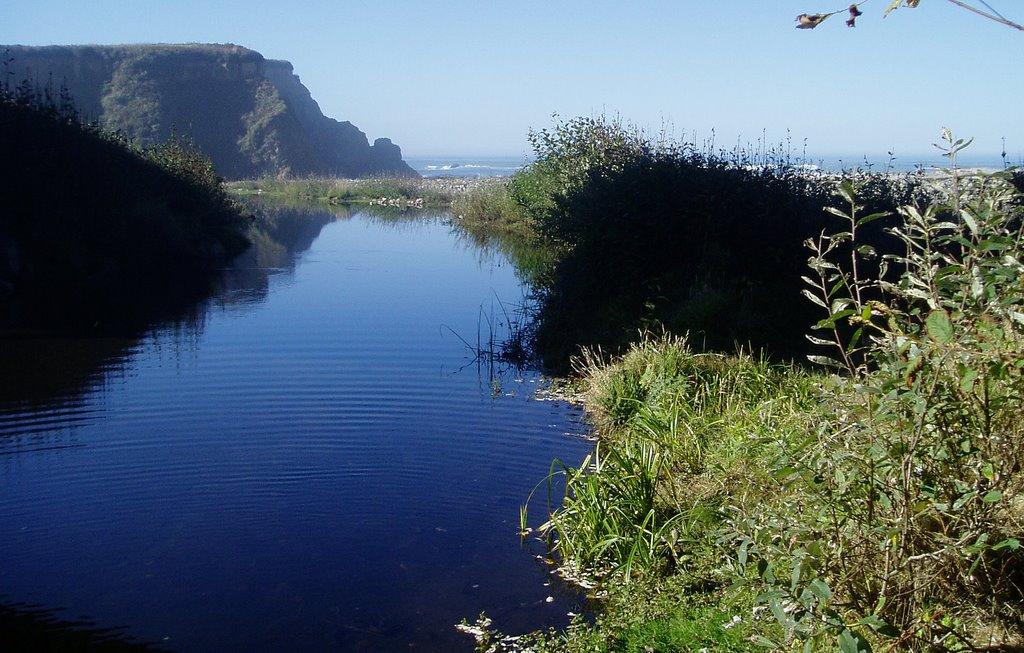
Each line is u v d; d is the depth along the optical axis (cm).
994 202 367
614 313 1255
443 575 558
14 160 1773
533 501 673
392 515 646
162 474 720
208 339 1248
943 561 359
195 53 8962
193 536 610
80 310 1465
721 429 734
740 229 1284
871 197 1246
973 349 335
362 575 557
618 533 574
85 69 8356
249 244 2631
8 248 1652
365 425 854
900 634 339
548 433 833
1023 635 359
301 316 1437
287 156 8450
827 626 332
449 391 976
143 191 2217
